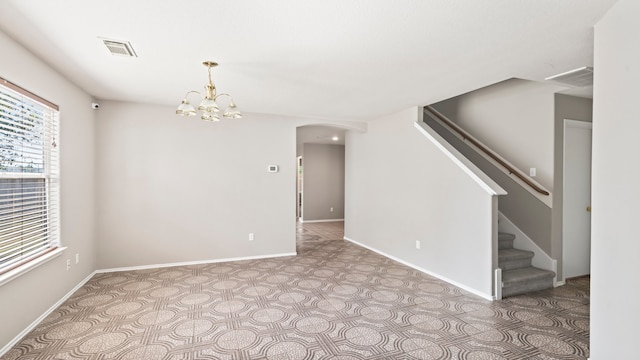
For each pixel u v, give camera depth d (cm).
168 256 479
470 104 516
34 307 282
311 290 384
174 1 191
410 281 419
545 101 406
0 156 241
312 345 258
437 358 241
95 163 437
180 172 482
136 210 461
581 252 439
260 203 532
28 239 277
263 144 532
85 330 279
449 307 335
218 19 213
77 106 372
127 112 454
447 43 248
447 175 418
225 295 366
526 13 202
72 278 363
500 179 461
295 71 316
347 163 694
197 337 270
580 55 270
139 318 304
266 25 221
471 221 382
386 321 302
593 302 211
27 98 271
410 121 488
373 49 261
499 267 396
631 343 175
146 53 272
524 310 329
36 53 273
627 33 179
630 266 176
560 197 404
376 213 581
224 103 453
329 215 1018
